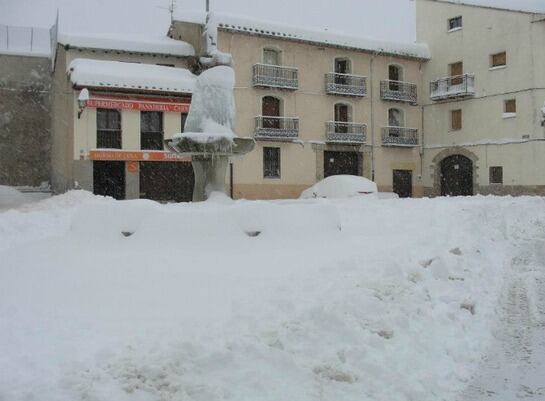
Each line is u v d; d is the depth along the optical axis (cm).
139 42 3403
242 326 561
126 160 3114
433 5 4353
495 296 841
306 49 3941
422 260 909
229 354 485
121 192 3167
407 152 4366
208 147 1313
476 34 4078
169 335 534
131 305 638
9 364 469
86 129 3038
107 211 991
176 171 3272
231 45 3672
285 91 3856
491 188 3988
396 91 4262
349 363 522
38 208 2164
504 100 3931
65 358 482
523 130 3822
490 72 4003
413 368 539
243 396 442
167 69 3353
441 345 611
